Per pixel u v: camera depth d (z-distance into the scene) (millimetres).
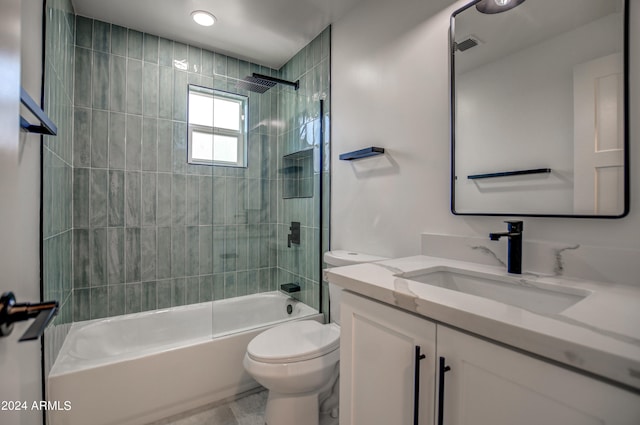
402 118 1572
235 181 2424
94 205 2104
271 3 1870
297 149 2412
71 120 1973
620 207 890
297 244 2406
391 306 839
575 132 977
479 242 1205
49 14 1366
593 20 946
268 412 1475
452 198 1316
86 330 1950
